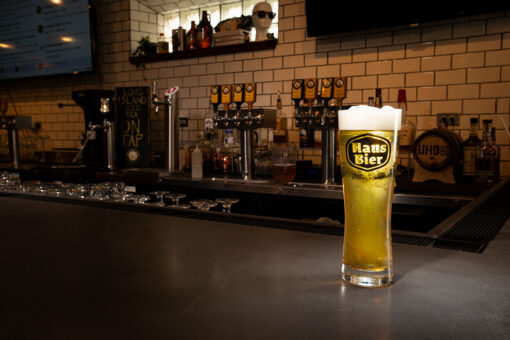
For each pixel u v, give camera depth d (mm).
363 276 498
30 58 4961
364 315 413
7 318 401
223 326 385
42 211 1049
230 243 715
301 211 2264
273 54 3639
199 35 4051
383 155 516
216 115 2770
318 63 3438
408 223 1968
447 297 466
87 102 3924
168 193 2406
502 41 2768
